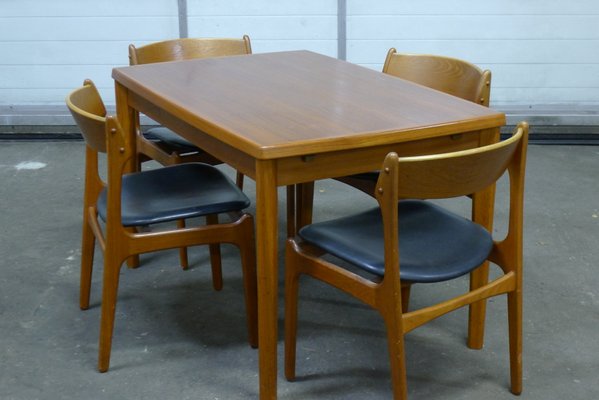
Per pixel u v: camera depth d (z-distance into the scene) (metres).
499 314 2.75
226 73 2.72
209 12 4.63
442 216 2.33
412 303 2.82
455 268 2.04
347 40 4.69
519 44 4.67
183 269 3.06
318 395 2.29
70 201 3.71
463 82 2.77
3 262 3.09
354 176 2.65
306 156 1.97
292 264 2.19
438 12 4.61
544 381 2.37
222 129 2.04
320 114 2.19
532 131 4.67
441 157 1.82
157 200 2.46
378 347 2.54
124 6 4.62
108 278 2.32
